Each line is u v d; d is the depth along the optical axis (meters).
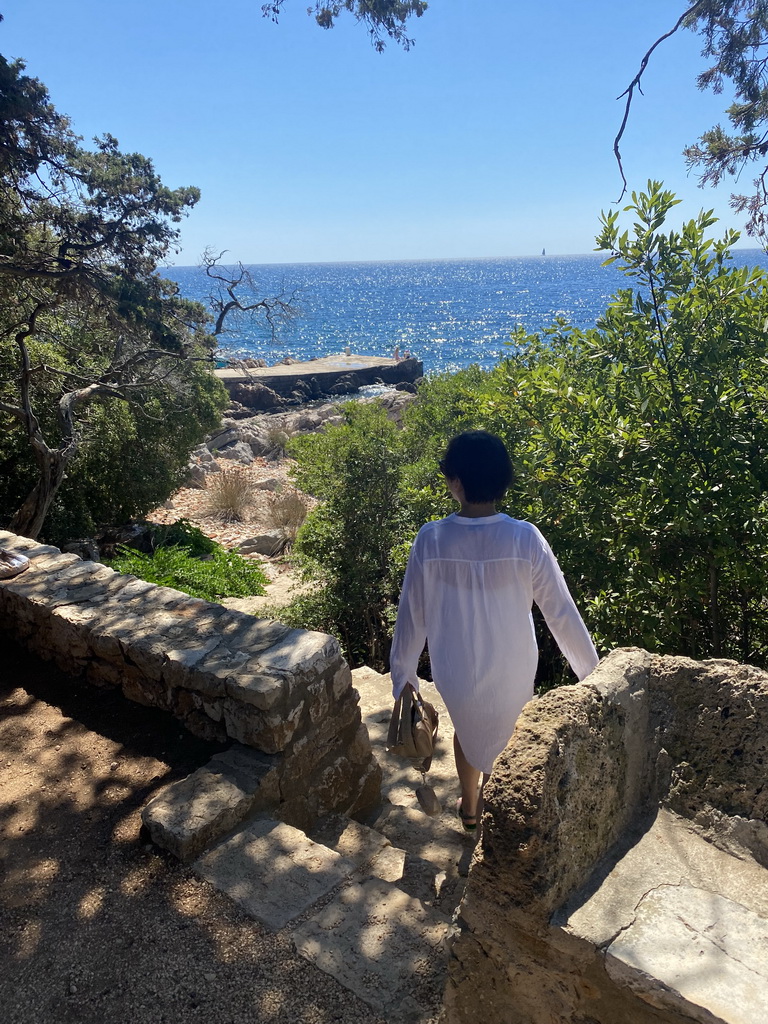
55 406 12.59
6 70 8.14
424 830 3.48
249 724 3.06
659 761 1.77
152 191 9.85
